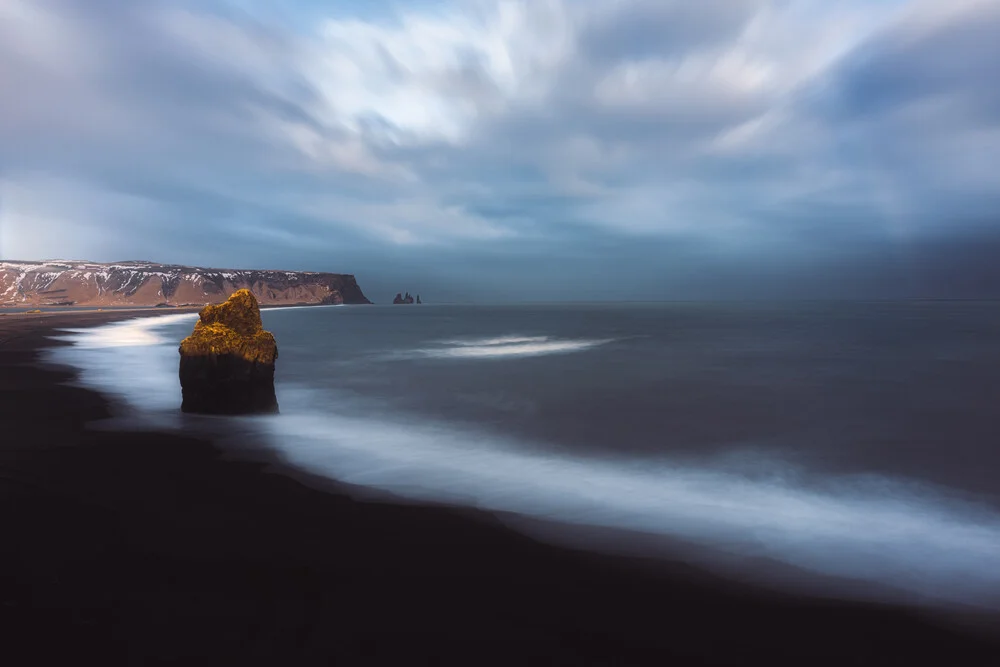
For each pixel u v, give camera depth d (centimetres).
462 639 429
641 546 640
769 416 1524
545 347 3784
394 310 17050
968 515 797
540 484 905
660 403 1720
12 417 1262
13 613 437
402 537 638
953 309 12650
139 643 401
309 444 1107
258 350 1329
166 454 962
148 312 12169
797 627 470
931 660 428
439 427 1375
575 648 425
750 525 729
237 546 588
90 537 594
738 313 10588
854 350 3300
